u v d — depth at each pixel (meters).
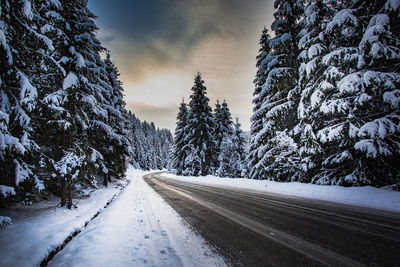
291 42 12.41
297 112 11.59
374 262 2.74
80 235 4.45
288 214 5.54
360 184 8.59
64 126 6.34
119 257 3.17
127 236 4.21
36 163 5.86
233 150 24.58
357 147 7.85
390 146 7.62
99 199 9.02
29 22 5.02
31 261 3.17
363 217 5.05
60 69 6.18
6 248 3.54
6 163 4.78
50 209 6.46
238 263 2.85
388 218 4.91
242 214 5.72
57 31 6.31
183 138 30.92
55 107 6.05
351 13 8.02
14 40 4.73
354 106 8.36
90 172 8.55
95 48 11.68
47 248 3.67
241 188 12.65
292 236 3.85
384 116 8.12
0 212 5.68
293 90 12.05
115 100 16.69
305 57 10.24
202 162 26.23
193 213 6.13
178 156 31.17
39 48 5.40
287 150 12.61
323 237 3.73
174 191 12.01
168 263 2.95
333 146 9.81
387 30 7.29
